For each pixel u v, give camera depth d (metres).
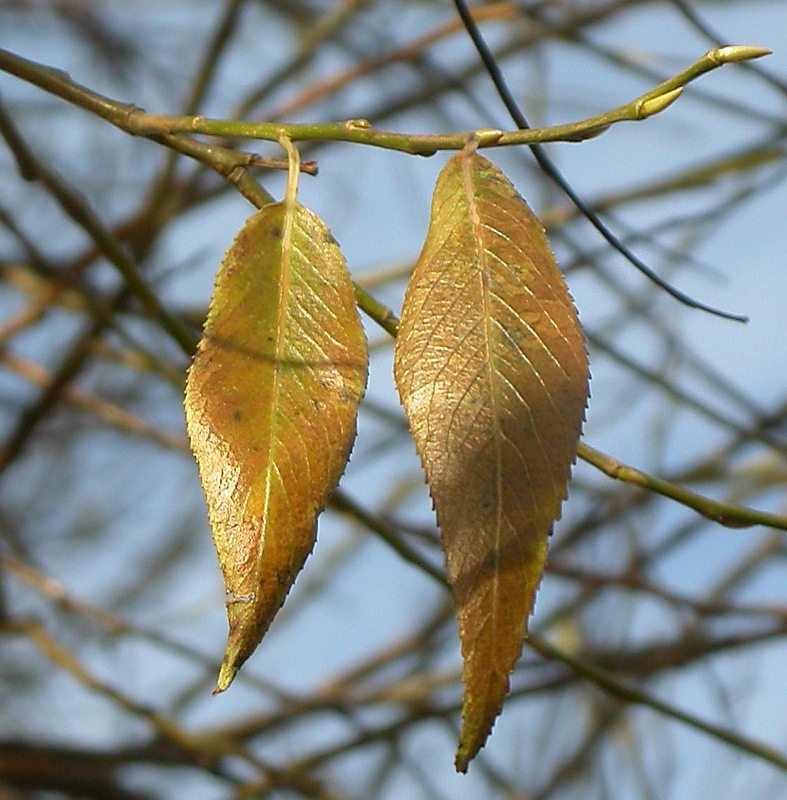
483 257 0.65
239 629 0.64
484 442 0.64
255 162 0.70
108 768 1.46
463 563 0.63
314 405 0.65
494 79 0.74
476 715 0.63
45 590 1.27
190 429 0.64
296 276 0.65
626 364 1.11
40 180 0.80
